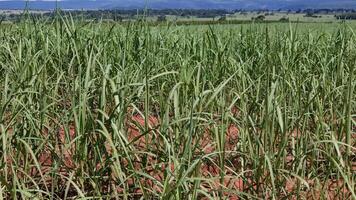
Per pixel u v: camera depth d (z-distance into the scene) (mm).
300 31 6617
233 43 6203
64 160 3504
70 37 4719
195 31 6383
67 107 4270
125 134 3307
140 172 2750
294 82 4305
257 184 3168
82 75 4223
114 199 3240
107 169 3195
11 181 3178
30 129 3270
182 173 2619
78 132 3055
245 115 3484
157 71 4395
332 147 3480
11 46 5234
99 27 5207
